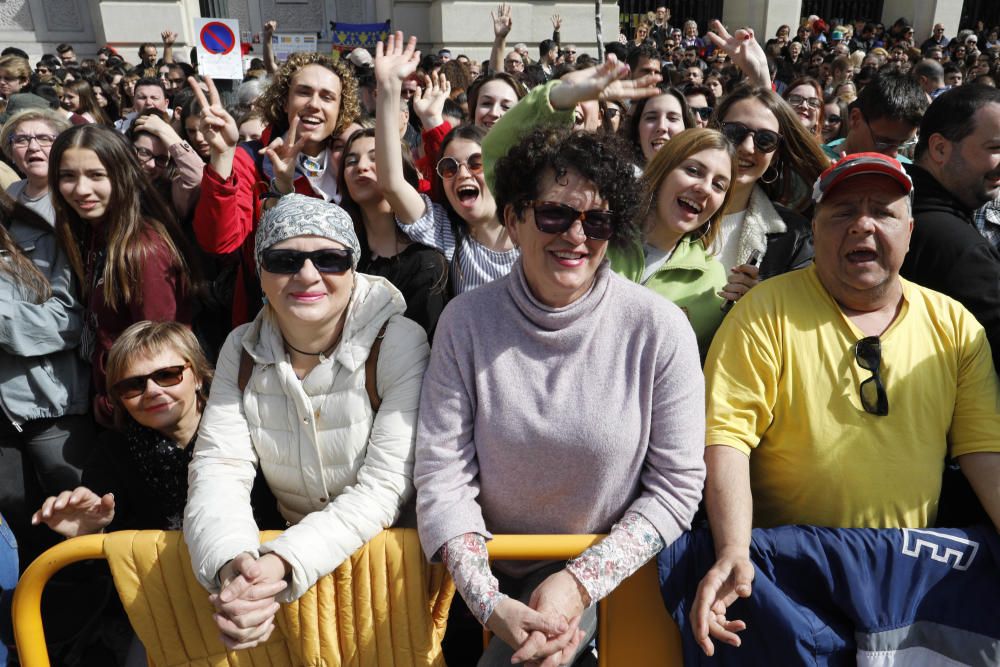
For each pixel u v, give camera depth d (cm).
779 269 248
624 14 1627
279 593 152
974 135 217
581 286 155
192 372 209
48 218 293
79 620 240
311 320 163
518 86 414
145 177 262
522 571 176
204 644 173
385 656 171
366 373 173
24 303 251
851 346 172
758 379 173
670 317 156
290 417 173
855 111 326
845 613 161
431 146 356
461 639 232
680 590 163
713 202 223
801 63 1077
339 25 1307
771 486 179
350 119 319
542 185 149
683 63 856
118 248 246
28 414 258
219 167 263
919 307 176
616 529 155
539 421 154
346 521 160
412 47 249
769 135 253
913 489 169
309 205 166
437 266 256
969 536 164
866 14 1756
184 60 1264
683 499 155
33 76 796
